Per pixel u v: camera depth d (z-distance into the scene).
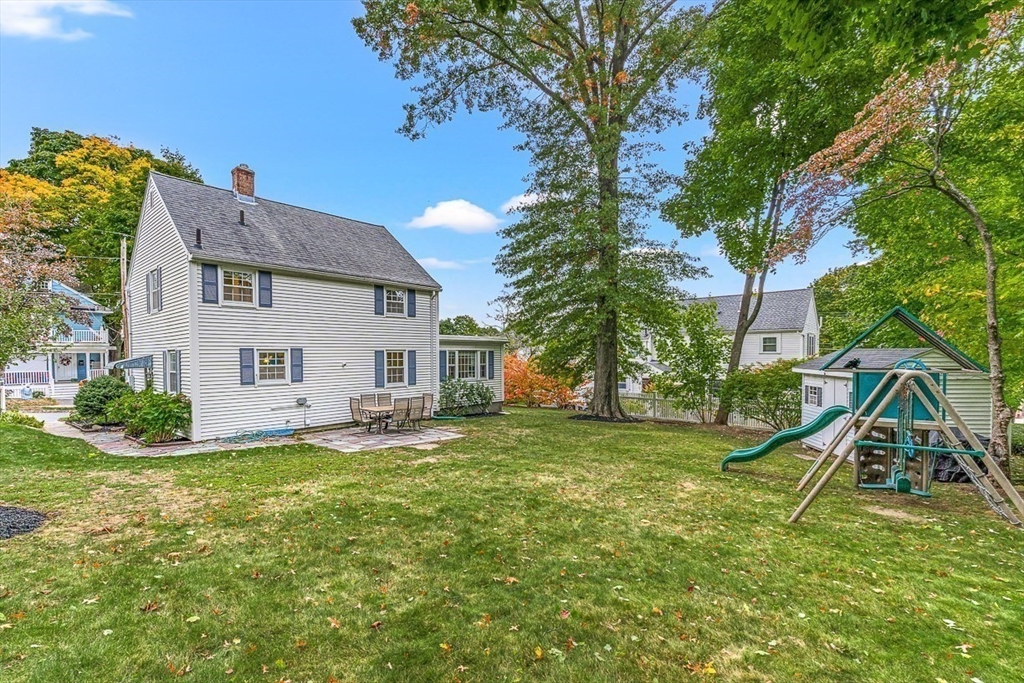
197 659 2.70
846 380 9.74
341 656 2.75
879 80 10.78
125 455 9.22
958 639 2.96
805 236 7.99
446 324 33.44
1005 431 7.21
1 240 15.17
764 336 25.77
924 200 10.05
